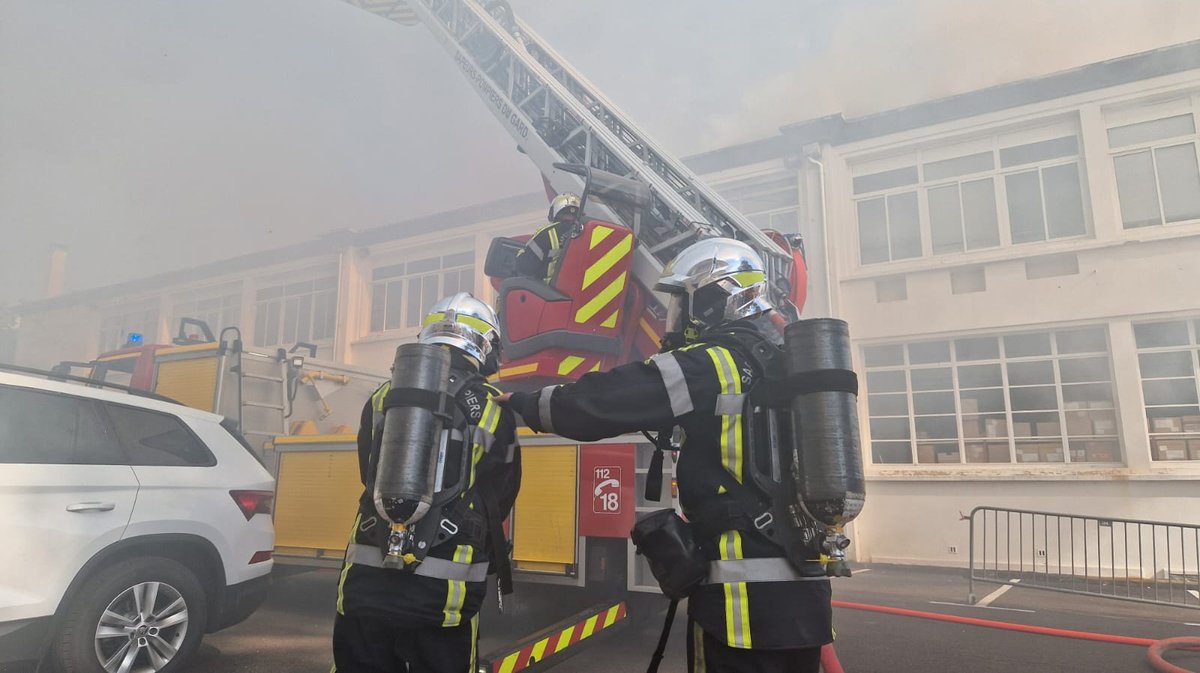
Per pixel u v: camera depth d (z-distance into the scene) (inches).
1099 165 348.8
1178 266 326.3
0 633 103.8
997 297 360.5
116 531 118.3
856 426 58.3
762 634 55.6
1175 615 225.8
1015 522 333.7
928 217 388.5
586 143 198.4
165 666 122.2
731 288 67.7
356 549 70.7
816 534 58.2
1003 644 170.6
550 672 136.4
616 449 139.6
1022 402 354.9
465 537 69.9
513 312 165.9
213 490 135.4
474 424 72.7
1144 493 314.8
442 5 260.1
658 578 60.0
